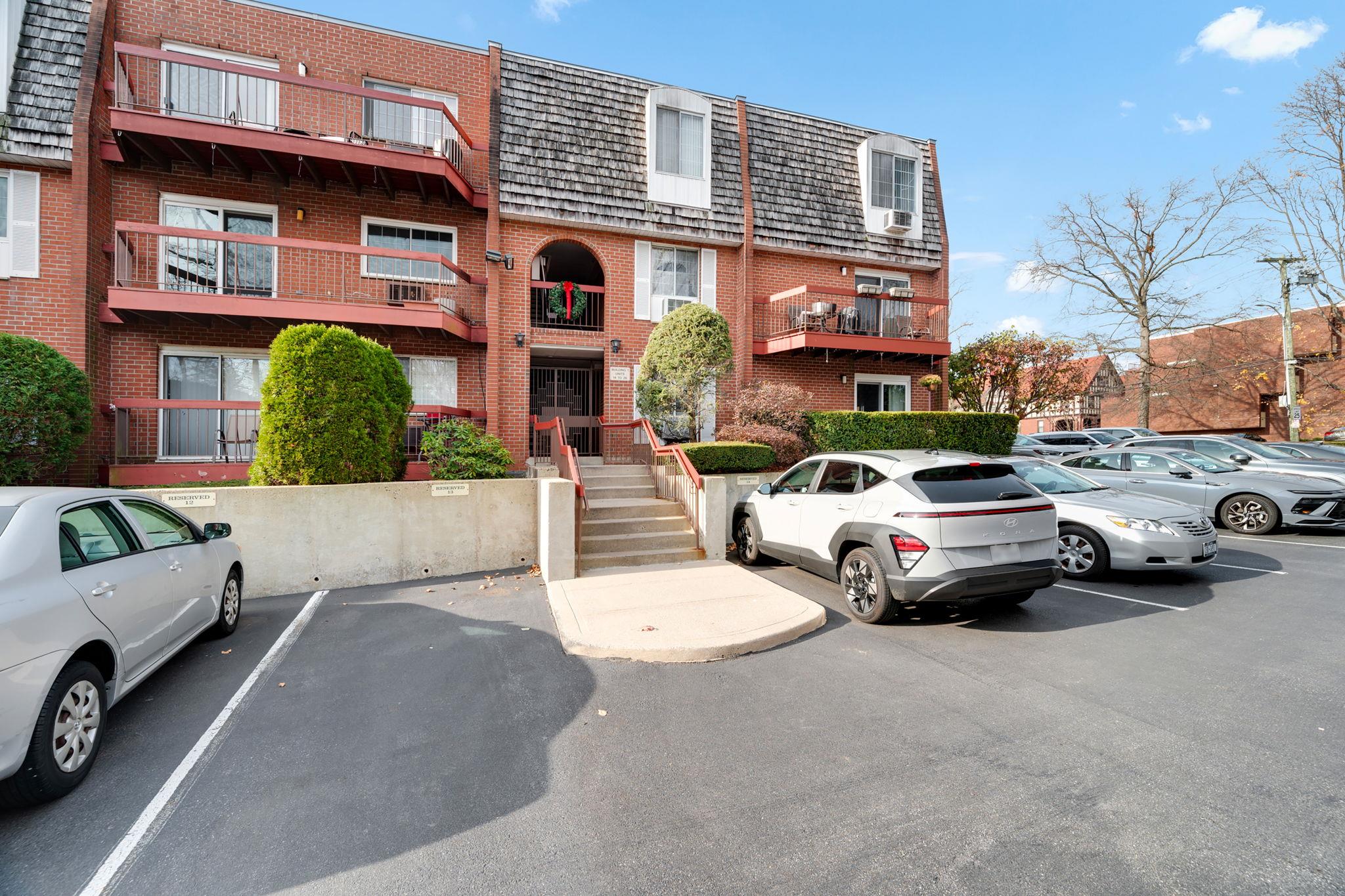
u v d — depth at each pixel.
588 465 11.91
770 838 2.68
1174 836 2.64
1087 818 2.78
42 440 7.62
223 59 10.62
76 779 3.15
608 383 12.56
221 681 4.54
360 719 3.92
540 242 12.17
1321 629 5.32
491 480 8.07
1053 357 22.41
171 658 4.77
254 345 10.71
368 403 7.73
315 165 10.38
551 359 13.96
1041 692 4.16
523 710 4.02
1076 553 7.25
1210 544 6.89
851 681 4.40
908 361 14.88
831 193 14.55
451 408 10.68
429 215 11.66
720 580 7.05
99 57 9.68
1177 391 29.41
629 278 12.79
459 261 11.82
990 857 2.53
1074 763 3.25
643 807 2.94
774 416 11.98
